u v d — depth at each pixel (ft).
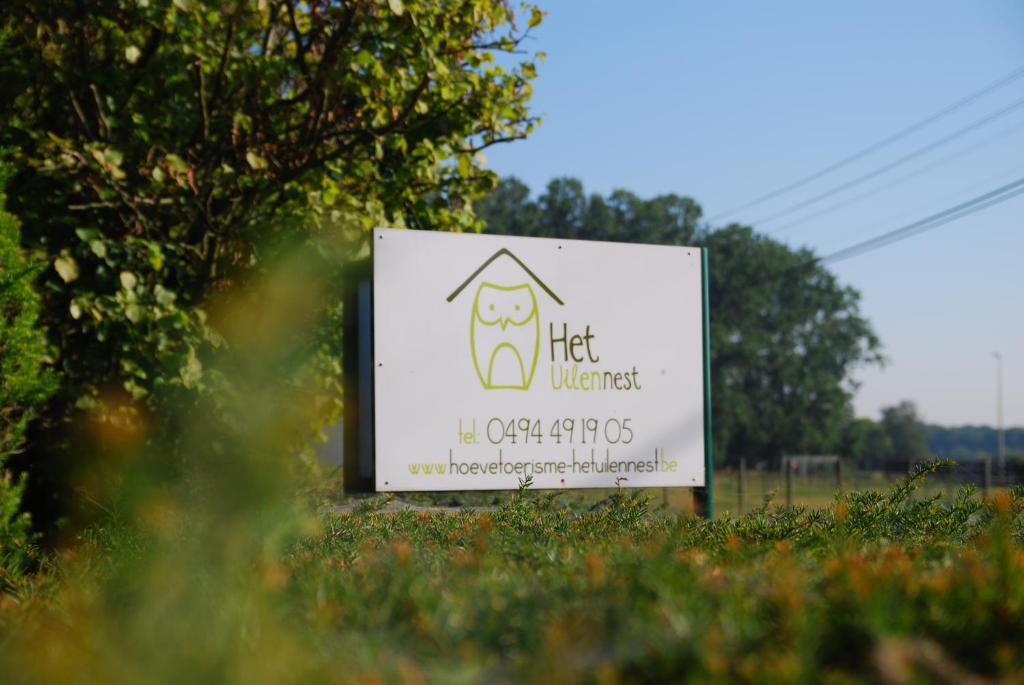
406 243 23.58
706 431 25.13
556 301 24.43
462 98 30.94
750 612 6.53
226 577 7.96
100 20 28.37
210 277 29.50
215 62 30.22
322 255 29.30
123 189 27.86
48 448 25.68
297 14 32.01
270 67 30.17
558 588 7.54
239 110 29.22
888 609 6.26
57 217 27.22
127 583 8.68
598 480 24.26
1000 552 7.64
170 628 6.68
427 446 23.31
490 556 9.29
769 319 280.72
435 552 9.98
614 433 24.52
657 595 6.86
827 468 178.81
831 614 6.31
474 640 6.63
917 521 12.89
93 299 26.45
